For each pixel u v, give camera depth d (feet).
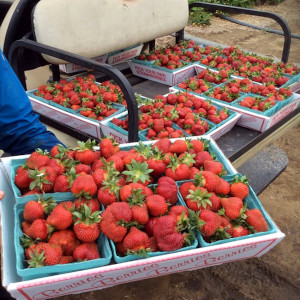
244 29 11.17
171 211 1.77
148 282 3.36
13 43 3.46
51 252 1.55
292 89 4.27
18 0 3.92
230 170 2.21
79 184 1.75
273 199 4.52
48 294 1.58
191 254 1.62
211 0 12.28
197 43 5.98
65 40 3.71
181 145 2.23
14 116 2.34
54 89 3.97
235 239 1.73
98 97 3.70
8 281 1.51
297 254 3.73
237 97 3.83
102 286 1.71
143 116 3.32
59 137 3.60
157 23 4.85
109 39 4.15
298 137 5.84
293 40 10.18
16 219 1.72
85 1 3.79
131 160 1.93
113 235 1.61
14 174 1.98
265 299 3.24
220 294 3.28
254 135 3.39
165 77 4.62
